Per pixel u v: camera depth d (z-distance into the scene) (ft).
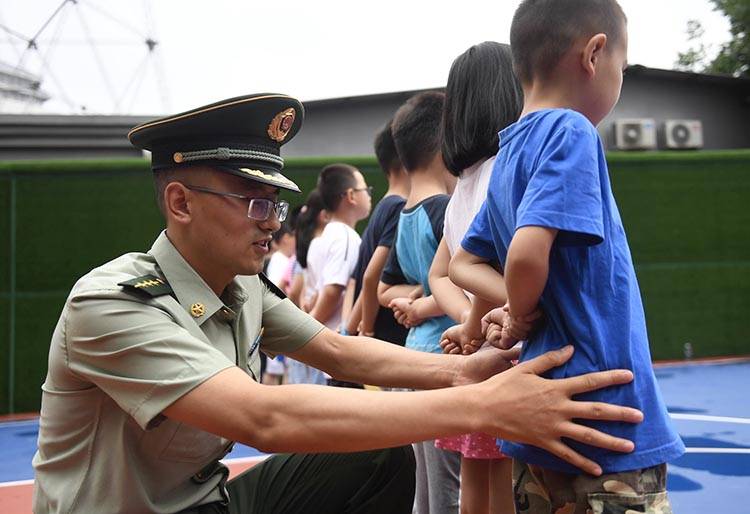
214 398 6.20
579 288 6.06
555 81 6.50
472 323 7.73
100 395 6.72
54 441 6.88
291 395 6.24
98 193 32.42
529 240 5.75
